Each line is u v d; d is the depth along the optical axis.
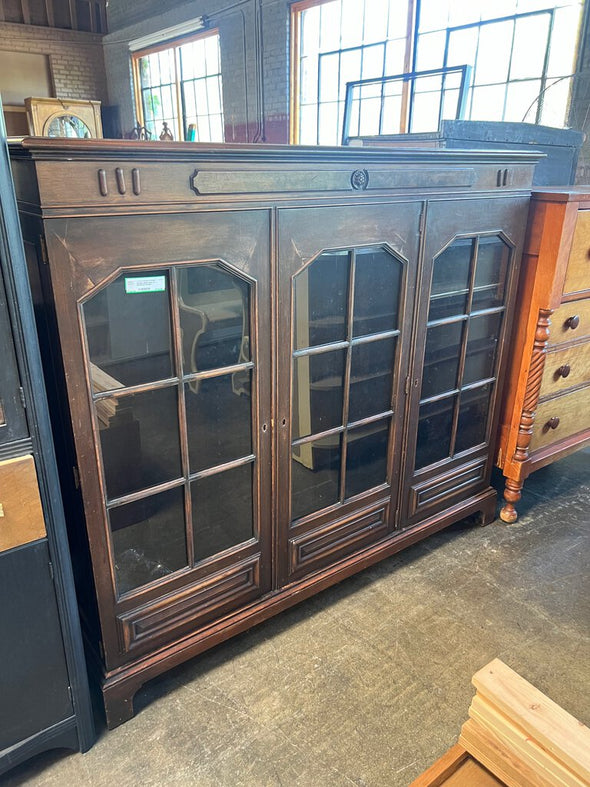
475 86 4.05
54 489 1.04
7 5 7.68
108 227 1.01
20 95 8.15
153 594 1.32
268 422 1.39
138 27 7.53
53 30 8.03
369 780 1.21
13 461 0.97
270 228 1.23
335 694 1.42
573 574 1.87
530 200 1.76
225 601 1.47
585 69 3.30
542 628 1.64
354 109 5.12
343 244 1.37
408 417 1.72
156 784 1.20
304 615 1.69
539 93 3.61
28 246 1.04
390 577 1.86
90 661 1.34
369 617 1.68
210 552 1.41
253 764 1.24
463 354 1.79
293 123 5.80
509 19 3.71
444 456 1.92
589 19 3.23
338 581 1.71
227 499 1.40
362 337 1.51
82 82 8.52
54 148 0.91
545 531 2.11
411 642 1.58
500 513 2.18
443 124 2.23
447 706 1.39
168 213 1.07
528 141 2.50
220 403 1.30
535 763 0.89
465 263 1.68
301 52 5.49
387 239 1.44
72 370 1.04
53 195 0.94
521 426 1.98
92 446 1.12
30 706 1.15
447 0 4.10
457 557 1.96
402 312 1.56
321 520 1.61
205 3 6.26
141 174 1.02
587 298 1.95
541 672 1.49
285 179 1.21
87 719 1.24
